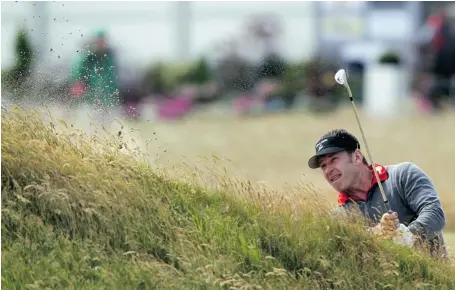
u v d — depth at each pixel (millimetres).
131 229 16953
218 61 69938
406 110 67312
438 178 47438
